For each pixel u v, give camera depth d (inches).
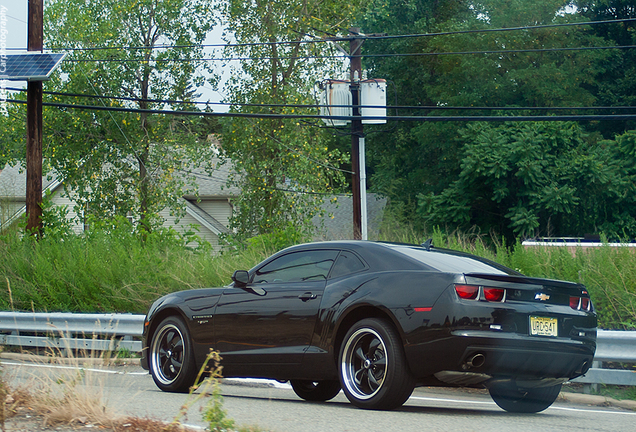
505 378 231.0
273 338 269.7
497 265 268.8
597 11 1708.9
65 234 709.9
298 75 1114.7
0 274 613.0
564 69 1481.3
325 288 261.0
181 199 1397.6
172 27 1134.4
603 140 1403.8
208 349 289.9
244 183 1133.7
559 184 1268.5
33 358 286.0
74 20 1109.1
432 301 228.4
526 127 1290.6
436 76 1718.8
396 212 1413.6
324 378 257.0
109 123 1131.9
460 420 228.2
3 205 770.2
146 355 314.7
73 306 593.9
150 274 570.3
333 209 1652.3
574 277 458.0
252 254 597.9
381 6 1245.7
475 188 1338.6
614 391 324.8
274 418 222.4
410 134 1679.4
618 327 421.4
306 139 1063.0
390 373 232.1
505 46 1470.2
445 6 1814.7
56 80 1111.6
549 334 236.1
